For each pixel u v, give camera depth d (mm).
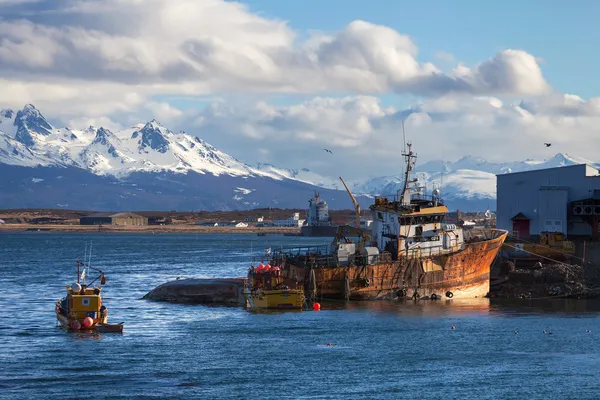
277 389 54594
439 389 54812
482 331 75188
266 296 89562
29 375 57812
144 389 54344
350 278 91750
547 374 58750
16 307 95438
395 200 97688
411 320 81312
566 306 92500
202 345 68688
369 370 59719
